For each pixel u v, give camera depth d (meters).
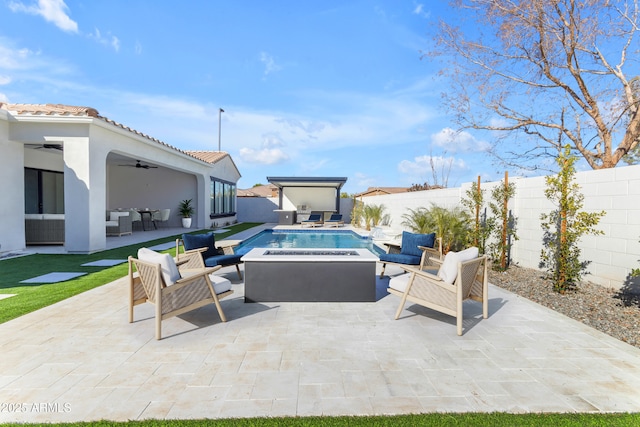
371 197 19.14
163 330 3.78
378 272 7.00
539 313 4.41
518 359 3.11
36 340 3.49
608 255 5.20
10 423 2.20
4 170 8.28
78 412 2.32
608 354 3.22
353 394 2.54
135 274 6.45
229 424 2.19
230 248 7.04
